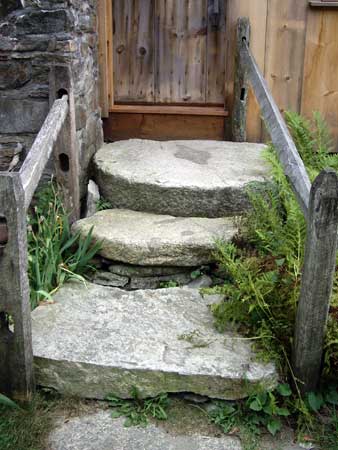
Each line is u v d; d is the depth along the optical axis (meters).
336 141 4.09
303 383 2.13
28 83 3.03
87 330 2.40
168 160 3.52
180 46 4.07
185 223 3.05
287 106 4.06
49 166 3.15
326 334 2.13
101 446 2.02
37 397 2.21
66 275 2.84
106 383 2.21
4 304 2.05
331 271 1.97
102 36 3.89
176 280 2.92
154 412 2.17
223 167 3.40
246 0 3.88
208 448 2.02
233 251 2.65
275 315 2.31
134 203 3.24
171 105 4.16
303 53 3.95
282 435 2.09
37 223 3.07
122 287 2.92
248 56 3.73
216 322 2.45
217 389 2.16
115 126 4.14
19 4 2.91
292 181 2.29
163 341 2.34
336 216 1.89
